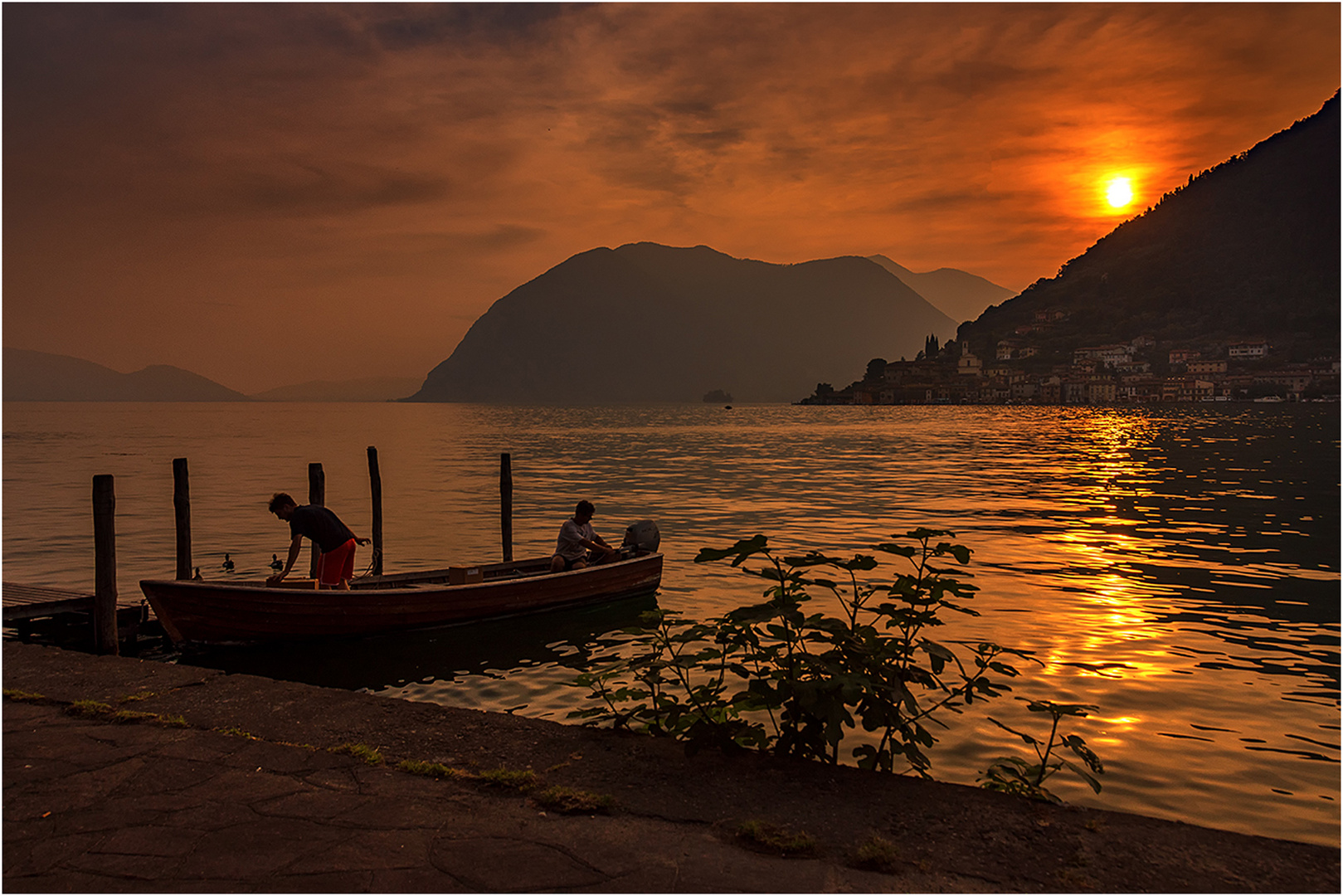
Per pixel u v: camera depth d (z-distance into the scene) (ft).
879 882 10.22
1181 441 237.45
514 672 33.06
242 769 13.91
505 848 11.10
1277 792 20.65
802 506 88.33
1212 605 41.86
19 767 14.01
